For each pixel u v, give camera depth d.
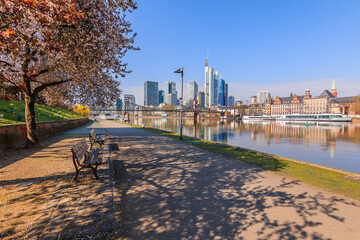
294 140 29.00
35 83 11.13
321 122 92.81
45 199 4.23
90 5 6.46
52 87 11.48
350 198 4.84
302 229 3.51
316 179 6.24
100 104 12.65
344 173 6.94
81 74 7.97
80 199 4.25
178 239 3.16
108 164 7.26
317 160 15.44
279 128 57.12
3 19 4.47
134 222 3.62
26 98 9.78
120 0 6.86
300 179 6.23
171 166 7.56
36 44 4.66
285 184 5.77
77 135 17.48
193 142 14.52
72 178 5.57
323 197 4.88
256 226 3.58
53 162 7.29
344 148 21.50
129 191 5.06
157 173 6.62
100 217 3.58
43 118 19.83
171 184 5.62
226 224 3.63
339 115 96.06
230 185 5.62
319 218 3.90
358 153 18.52
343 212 4.14
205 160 8.68
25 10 4.03
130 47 8.45
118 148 11.41
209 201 4.57
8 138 9.80
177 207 4.25
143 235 3.23
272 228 3.53
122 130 25.38
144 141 14.67
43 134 14.92
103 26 7.01
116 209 4.10
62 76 10.69
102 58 7.54
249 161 8.63
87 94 11.79
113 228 3.28
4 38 3.89
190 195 4.89
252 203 4.50
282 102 163.62
